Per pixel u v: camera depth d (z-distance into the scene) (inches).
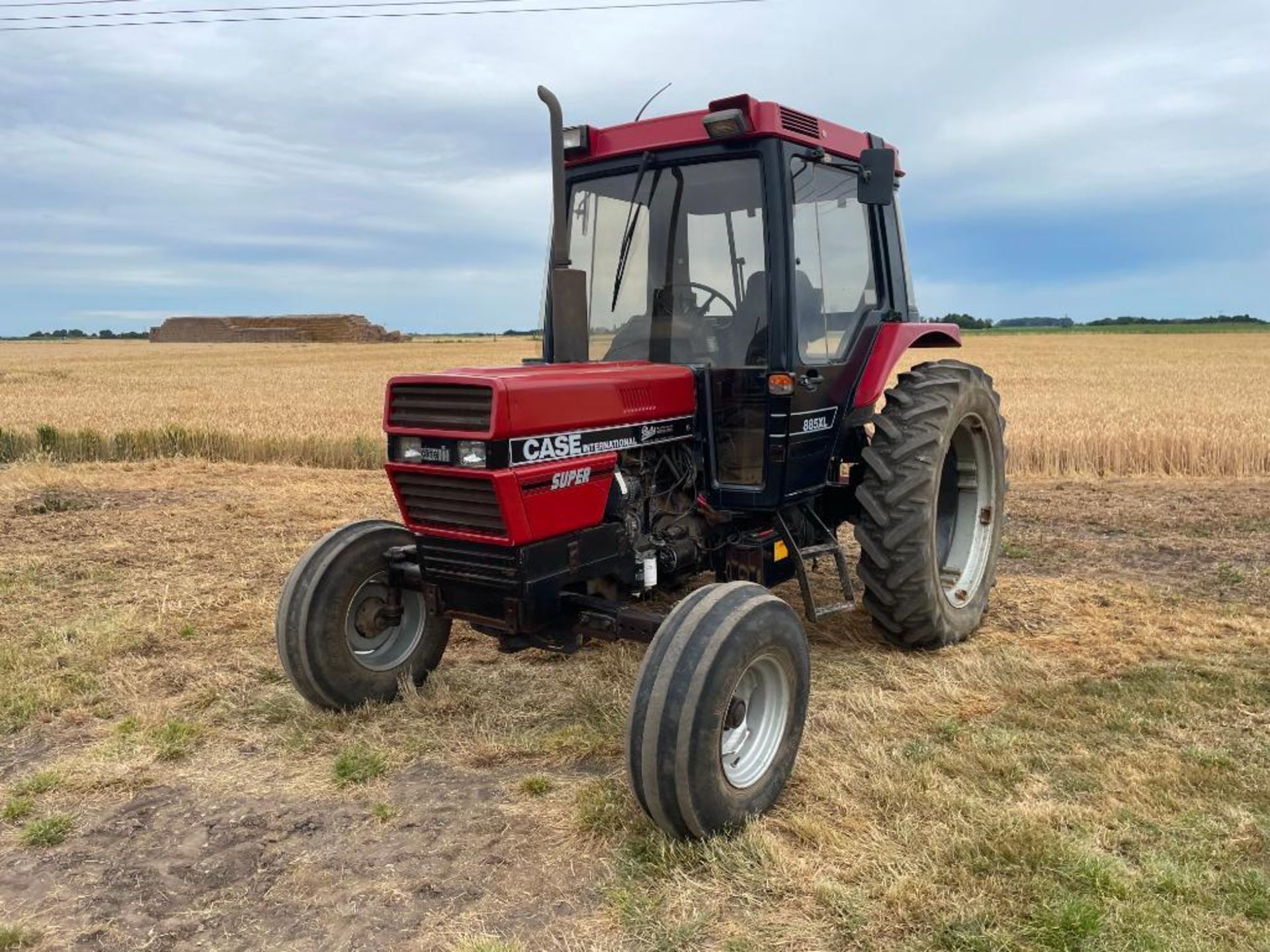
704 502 162.9
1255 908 100.7
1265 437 407.5
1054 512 320.8
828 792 128.2
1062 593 223.1
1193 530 287.7
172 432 510.0
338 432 515.8
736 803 118.2
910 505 172.6
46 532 305.6
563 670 179.0
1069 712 152.2
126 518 328.5
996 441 203.5
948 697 161.3
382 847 119.0
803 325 161.9
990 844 112.2
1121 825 117.3
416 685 169.0
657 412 150.3
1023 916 100.2
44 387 997.8
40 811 129.5
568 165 174.4
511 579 131.6
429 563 140.6
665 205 163.8
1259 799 123.4
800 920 101.4
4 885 112.7
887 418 178.4
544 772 138.6
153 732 152.2
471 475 127.5
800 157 161.3
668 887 108.0
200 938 102.3
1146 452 406.3
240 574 252.4
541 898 107.8
